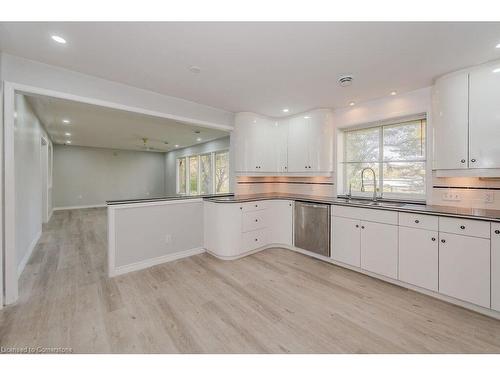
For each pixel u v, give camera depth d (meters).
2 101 1.99
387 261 2.53
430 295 2.26
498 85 2.03
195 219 3.51
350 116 3.41
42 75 2.17
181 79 2.53
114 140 6.98
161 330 1.75
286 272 2.85
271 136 4.08
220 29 1.67
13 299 2.12
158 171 10.17
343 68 2.25
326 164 3.54
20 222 2.81
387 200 3.04
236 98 3.13
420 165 2.94
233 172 3.96
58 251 3.62
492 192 2.31
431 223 2.21
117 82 2.61
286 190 4.44
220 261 3.21
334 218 3.04
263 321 1.87
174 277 2.70
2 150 2.02
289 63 2.16
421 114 2.80
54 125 4.98
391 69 2.26
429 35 1.71
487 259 1.91
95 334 1.70
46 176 5.79
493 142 2.05
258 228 3.57
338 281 2.60
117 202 2.76
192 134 5.83
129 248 2.85
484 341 1.63
